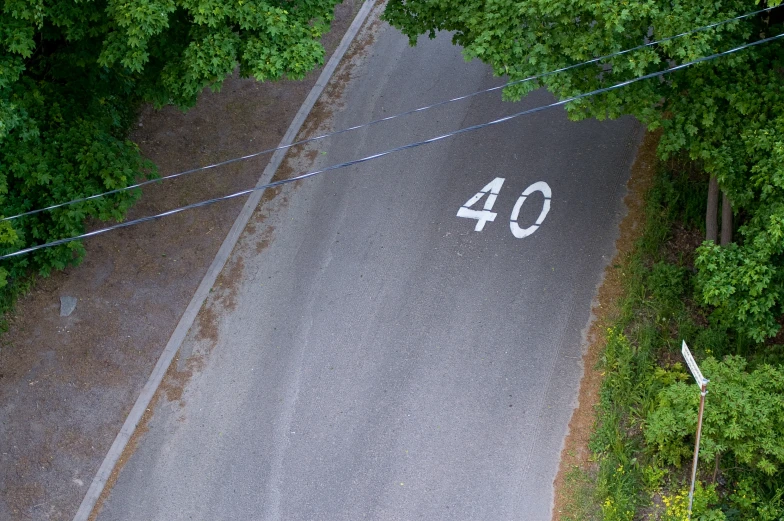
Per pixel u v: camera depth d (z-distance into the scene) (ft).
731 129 40.01
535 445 44.29
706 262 40.45
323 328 50.19
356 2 72.28
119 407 46.62
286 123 62.54
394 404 46.37
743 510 39.96
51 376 47.03
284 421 46.09
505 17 40.57
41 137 44.47
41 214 45.19
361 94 64.75
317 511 42.50
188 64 40.04
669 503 39.73
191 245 54.24
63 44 44.75
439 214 55.83
